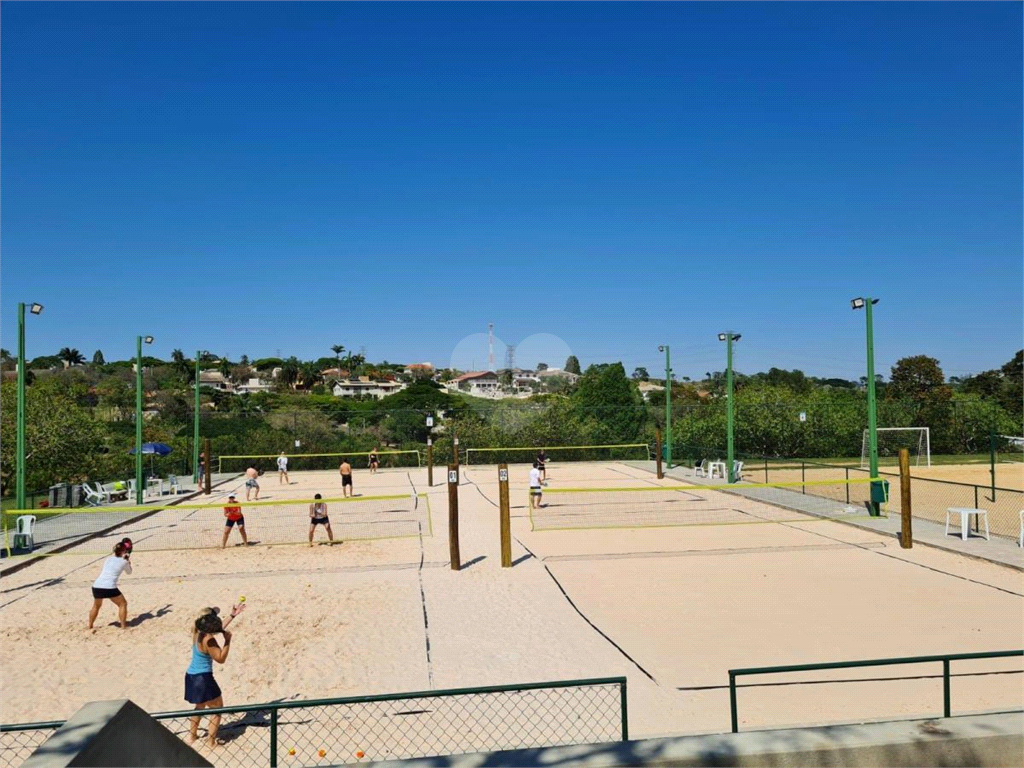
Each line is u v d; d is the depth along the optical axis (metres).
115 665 10.11
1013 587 13.11
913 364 62.28
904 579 13.94
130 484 28.31
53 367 117.06
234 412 61.91
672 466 36.91
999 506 23.27
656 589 13.63
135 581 14.92
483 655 10.20
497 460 41.84
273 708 5.38
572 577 14.66
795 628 11.10
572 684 5.66
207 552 17.73
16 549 17.77
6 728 4.98
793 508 22.50
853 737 5.25
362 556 16.94
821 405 42.34
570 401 48.41
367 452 40.94
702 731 7.55
